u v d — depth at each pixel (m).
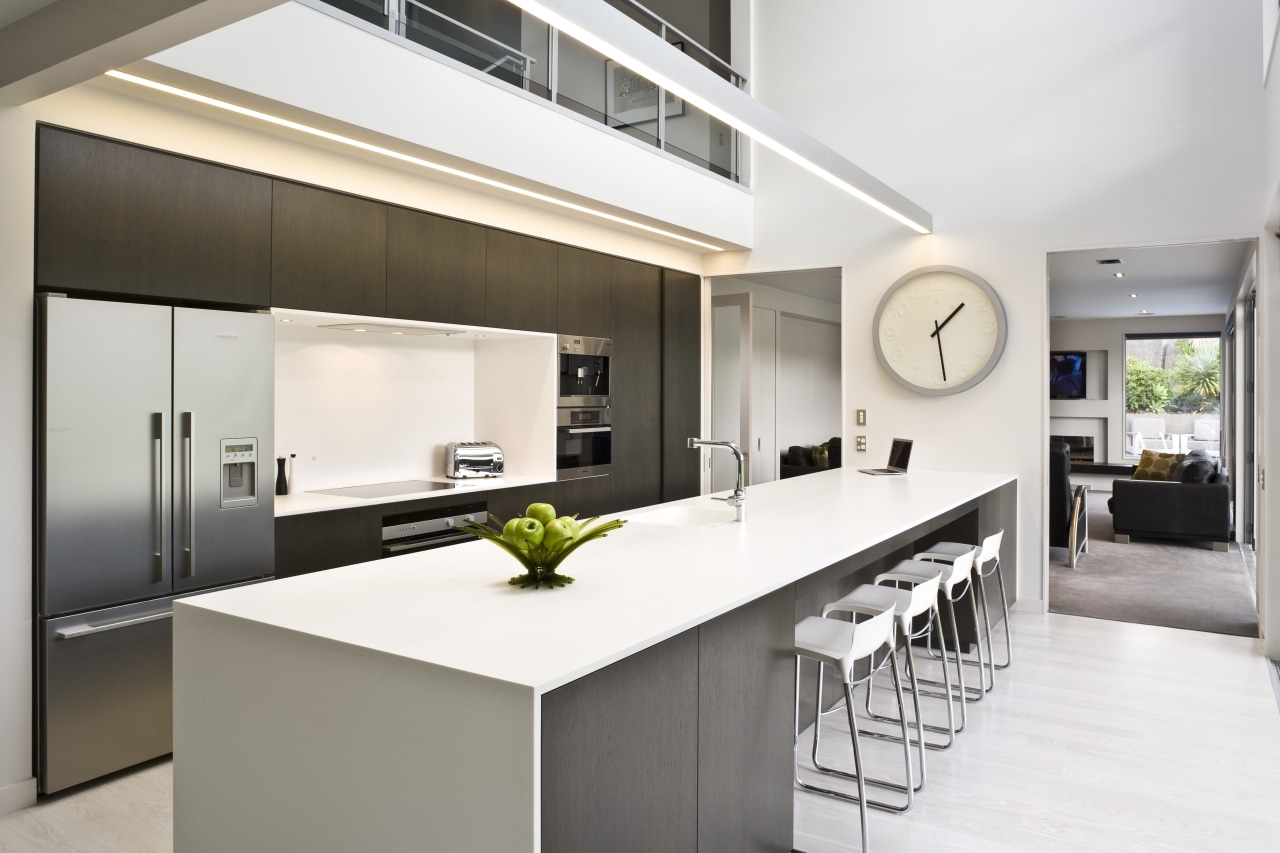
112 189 3.19
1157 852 2.67
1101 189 5.43
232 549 3.50
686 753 2.09
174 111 3.39
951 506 4.07
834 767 3.29
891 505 4.03
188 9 2.26
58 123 3.04
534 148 4.58
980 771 3.25
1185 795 3.05
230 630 2.02
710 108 3.15
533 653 1.71
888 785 3.12
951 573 3.68
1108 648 4.84
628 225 5.79
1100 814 2.91
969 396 5.89
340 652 1.81
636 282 6.19
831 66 6.29
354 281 4.13
